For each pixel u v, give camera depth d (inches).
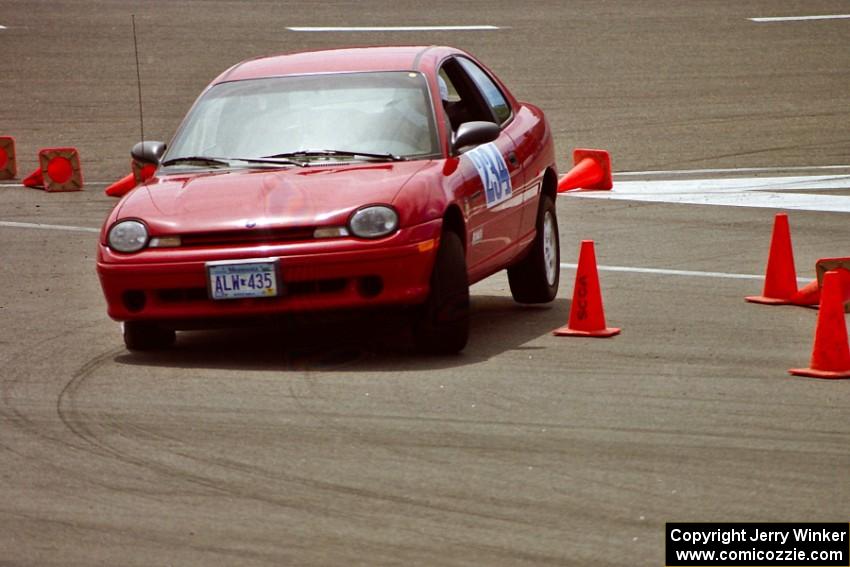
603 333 1089.4
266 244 981.8
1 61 2901.1
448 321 1008.2
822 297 958.4
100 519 687.7
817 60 2844.5
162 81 2701.8
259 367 999.6
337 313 984.3
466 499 706.2
